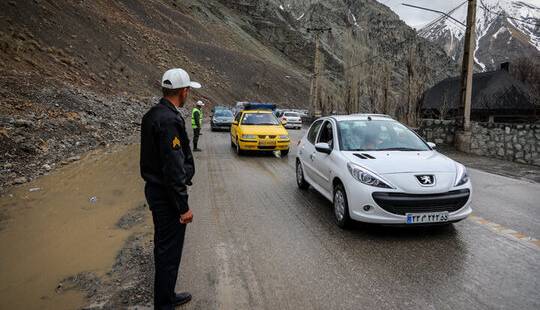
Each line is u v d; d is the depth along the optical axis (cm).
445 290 396
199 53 8912
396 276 427
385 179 532
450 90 3934
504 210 686
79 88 2280
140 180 943
